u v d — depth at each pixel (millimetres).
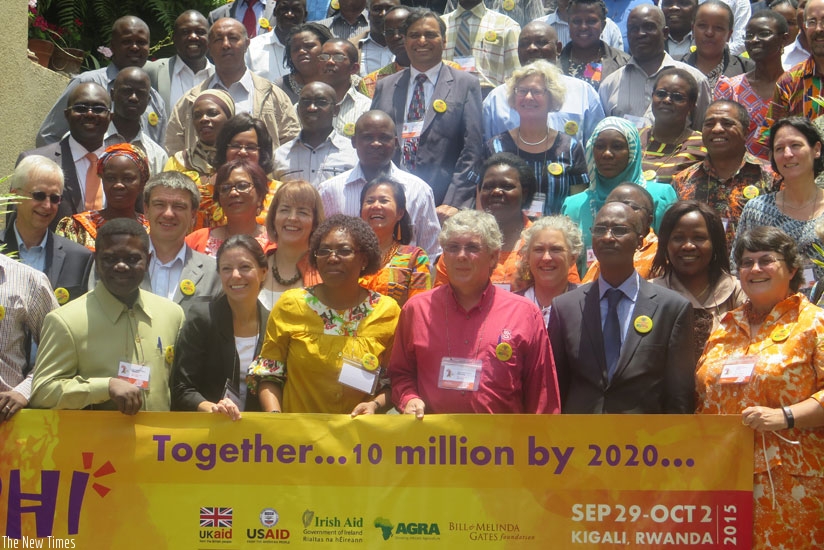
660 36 9406
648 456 5168
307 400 5496
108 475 5293
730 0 11359
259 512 5262
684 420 5156
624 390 5359
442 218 7977
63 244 6613
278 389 5559
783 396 5086
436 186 8492
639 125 9000
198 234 7227
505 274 6855
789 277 5285
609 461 5180
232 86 9430
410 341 5457
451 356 5340
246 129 7785
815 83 8344
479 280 5367
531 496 5191
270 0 11984
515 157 7227
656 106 8234
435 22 8828
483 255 5328
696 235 6039
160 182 6672
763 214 6867
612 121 7426
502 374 5293
